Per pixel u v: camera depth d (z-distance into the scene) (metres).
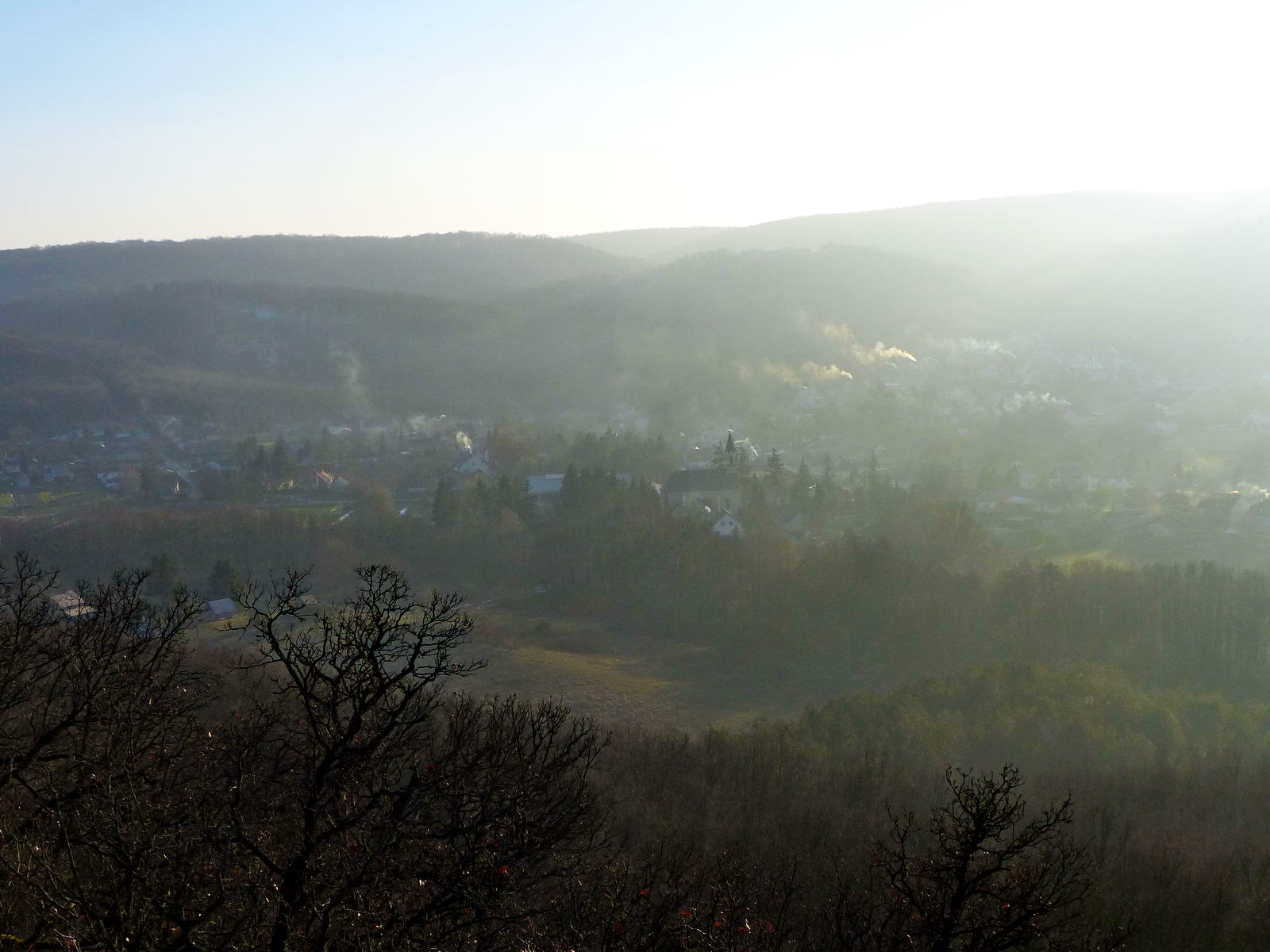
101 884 14.01
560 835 15.92
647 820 31.81
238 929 12.95
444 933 13.85
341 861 14.20
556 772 16.66
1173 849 32.09
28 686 18.47
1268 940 28.16
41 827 15.22
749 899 18.47
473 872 14.24
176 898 12.69
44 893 12.51
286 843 14.98
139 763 16.03
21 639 19.17
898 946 15.81
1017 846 15.52
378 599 17.67
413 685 16.28
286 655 15.46
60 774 16.62
